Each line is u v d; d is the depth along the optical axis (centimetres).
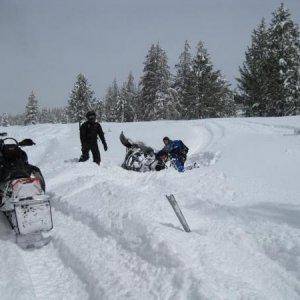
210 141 1938
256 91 4412
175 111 5056
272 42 4247
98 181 848
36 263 537
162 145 2017
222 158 1321
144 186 902
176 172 1014
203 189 880
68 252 548
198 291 404
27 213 571
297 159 1245
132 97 7181
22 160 659
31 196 579
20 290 446
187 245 508
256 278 460
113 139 2194
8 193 608
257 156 1301
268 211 711
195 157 1498
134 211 612
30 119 7512
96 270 487
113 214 618
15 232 600
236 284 429
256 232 594
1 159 647
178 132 2269
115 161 1527
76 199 734
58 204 754
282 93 4125
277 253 528
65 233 612
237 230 595
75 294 459
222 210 712
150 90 5028
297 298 428
